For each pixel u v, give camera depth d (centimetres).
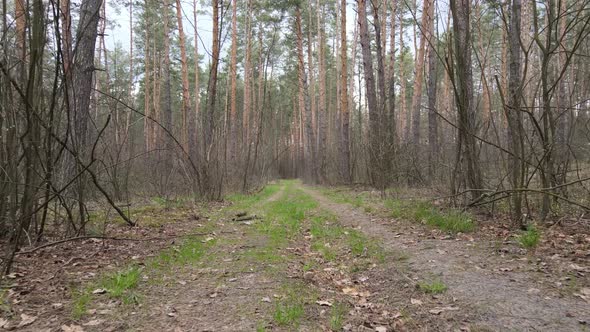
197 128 1301
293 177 4703
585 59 666
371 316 344
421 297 376
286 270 477
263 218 898
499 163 743
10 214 473
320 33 2920
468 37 684
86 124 726
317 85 4003
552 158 588
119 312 335
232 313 340
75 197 559
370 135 1518
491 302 343
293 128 5181
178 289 399
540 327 294
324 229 749
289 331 308
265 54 3338
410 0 2334
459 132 718
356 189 1609
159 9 2483
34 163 443
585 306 321
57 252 507
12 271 421
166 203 986
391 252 543
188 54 3456
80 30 511
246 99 2462
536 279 387
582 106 628
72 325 304
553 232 538
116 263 477
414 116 1742
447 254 502
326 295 398
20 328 297
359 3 1658
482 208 708
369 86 1648
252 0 2519
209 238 657
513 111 636
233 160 1700
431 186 992
